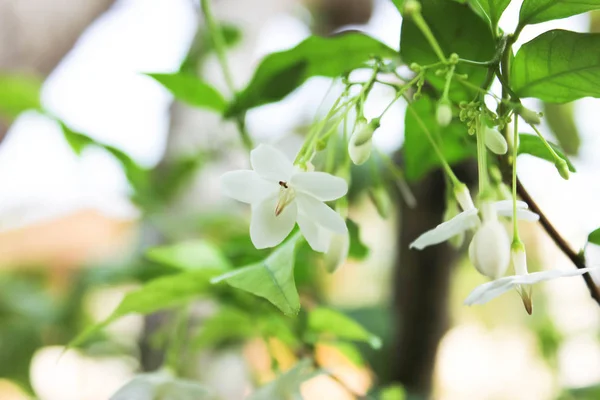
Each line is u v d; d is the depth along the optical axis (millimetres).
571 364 410
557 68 194
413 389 296
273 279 191
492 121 193
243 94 221
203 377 313
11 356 391
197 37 331
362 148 193
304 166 194
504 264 186
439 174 282
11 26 356
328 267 203
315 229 195
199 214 340
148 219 338
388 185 309
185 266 237
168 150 380
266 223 194
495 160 206
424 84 204
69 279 492
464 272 452
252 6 398
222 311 254
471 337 531
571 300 429
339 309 302
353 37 212
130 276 298
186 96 250
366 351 300
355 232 233
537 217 193
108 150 284
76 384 510
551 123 317
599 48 190
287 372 218
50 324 398
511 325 499
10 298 402
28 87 279
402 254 303
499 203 192
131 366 419
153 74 244
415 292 298
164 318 327
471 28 197
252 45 382
